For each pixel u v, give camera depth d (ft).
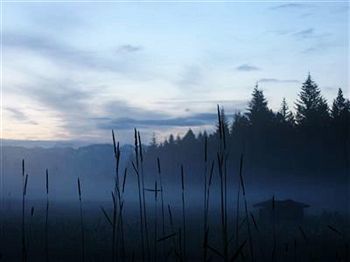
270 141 401.29
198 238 98.22
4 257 79.82
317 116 399.03
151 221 155.33
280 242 92.27
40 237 102.42
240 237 99.50
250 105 434.71
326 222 170.19
